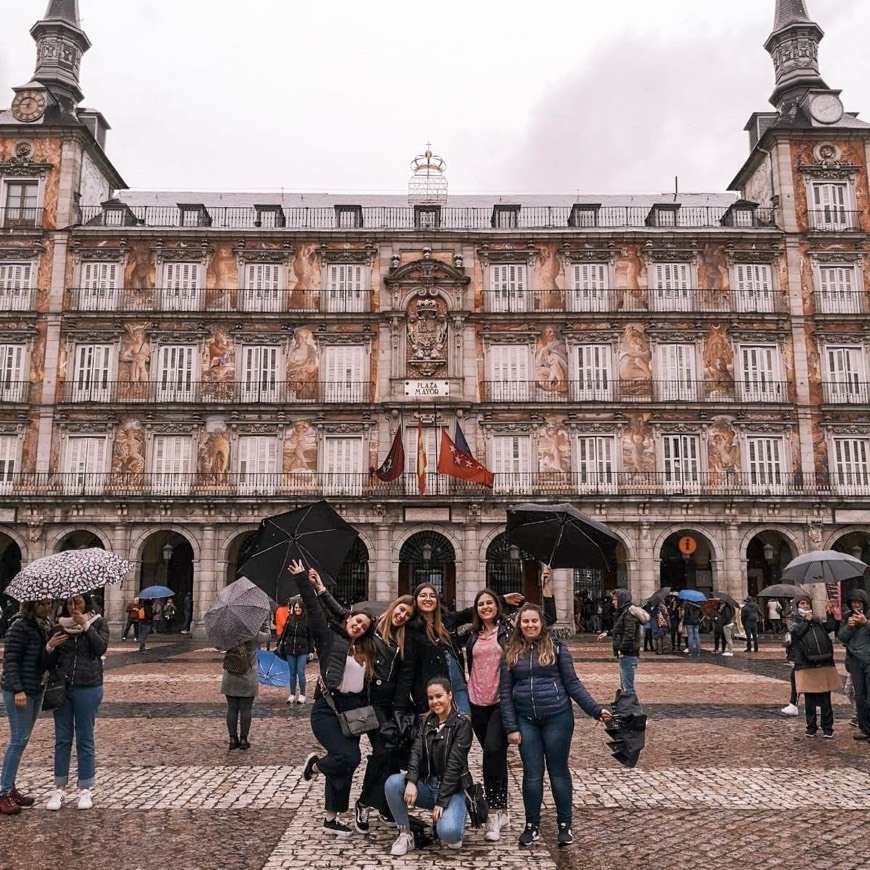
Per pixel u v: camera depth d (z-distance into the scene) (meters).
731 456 45.03
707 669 26.12
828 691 14.73
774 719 16.66
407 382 45.44
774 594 26.61
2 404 44.75
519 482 44.69
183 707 18.08
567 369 45.88
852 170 47.53
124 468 44.78
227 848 8.67
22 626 9.99
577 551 12.40
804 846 8.80
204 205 51.72
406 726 8.88
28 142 47.31
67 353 45.75
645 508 43.75
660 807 10.27
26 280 46.22
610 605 44.31
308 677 23.53
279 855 8.44
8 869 8.07
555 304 46.62
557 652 9.04
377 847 8.71
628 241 47.03
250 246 46.97
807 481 44.59
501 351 46.09
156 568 47.28
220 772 11.94
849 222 47.25
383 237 46.88
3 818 9.70
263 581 10.31
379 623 9.49
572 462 44.97
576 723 16.34
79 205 47.81
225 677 13.60
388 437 45.09
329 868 8.09
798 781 11.56
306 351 46.03
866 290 46.56
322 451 45.09
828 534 44.06
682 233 46.72
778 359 45.97
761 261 47.00
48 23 51.41
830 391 45.62
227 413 45.19
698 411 45.28
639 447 45.09
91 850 8.60
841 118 48.31
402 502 43.53
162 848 8.67
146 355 45.88
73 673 10.12
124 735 14.79
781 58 52.78
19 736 9.94
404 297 46.38
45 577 9.77
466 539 43.50
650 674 24.53
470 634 10.12
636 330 46.09
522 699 8.91
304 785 11.20
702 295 46.53
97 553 10.59
